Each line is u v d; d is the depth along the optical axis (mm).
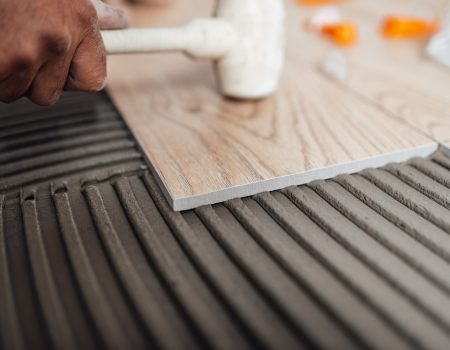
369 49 837
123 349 266
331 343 261
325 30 929
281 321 283
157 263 332
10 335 273
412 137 500
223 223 375
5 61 312
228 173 428
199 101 621
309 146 482
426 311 281
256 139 502
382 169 458
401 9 1104
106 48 463
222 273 321
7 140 521
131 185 436
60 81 387
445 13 950
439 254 331
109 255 341
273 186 423
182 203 391
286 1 1229
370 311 283
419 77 696
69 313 295
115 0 1159
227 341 269
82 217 389
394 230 359
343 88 660
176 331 281
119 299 306
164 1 1107
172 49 524
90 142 517
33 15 316
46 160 474
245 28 551
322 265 325
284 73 727
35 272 321
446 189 410
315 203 398
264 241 349
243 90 591
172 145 489
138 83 689
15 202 410
